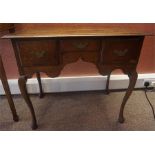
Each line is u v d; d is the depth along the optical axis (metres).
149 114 1.41
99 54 1.07
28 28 1.34
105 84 1.67
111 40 1.03
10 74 1.56
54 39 1.00
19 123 1.34
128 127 1.29
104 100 1.58
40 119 1.38
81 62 1.56
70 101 1.57
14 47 1.01
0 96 1.63
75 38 1.01
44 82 1.61
